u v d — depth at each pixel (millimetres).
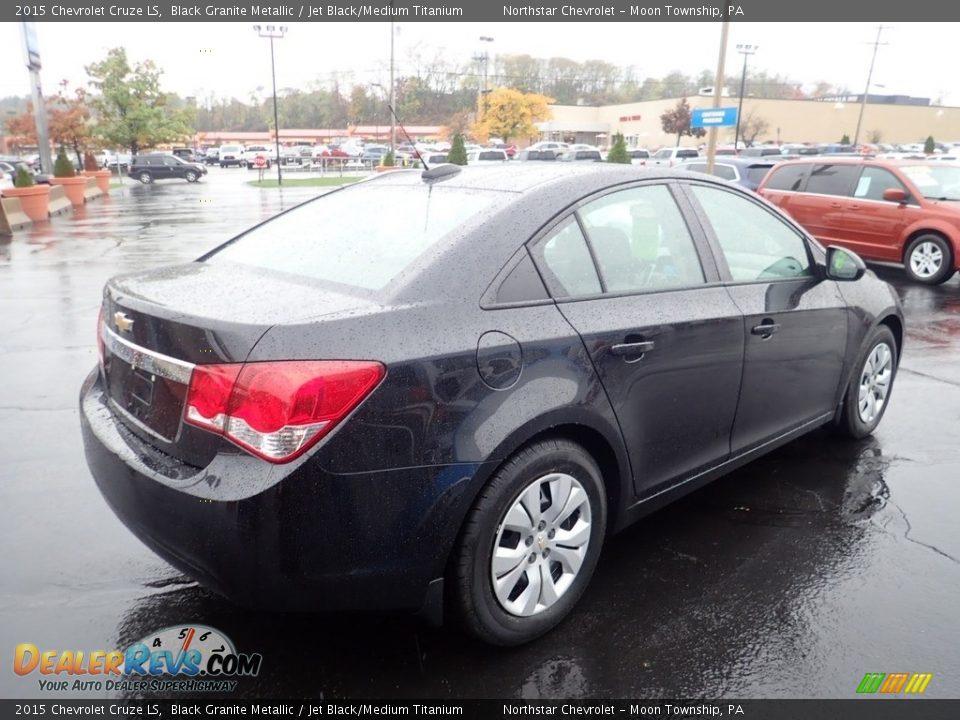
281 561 2178
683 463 3240
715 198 3520
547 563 2723
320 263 2812
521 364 2531
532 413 2512
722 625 2838
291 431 2143
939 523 3623
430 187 3186
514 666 2605
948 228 10070
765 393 3592
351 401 2199
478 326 2475
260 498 2127
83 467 4148
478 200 2883
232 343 2209
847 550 3377
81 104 50625
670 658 2656
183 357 2318
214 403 2213
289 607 2275
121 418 2660
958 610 2943
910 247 10500
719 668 2607
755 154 41156
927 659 2662
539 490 2637
